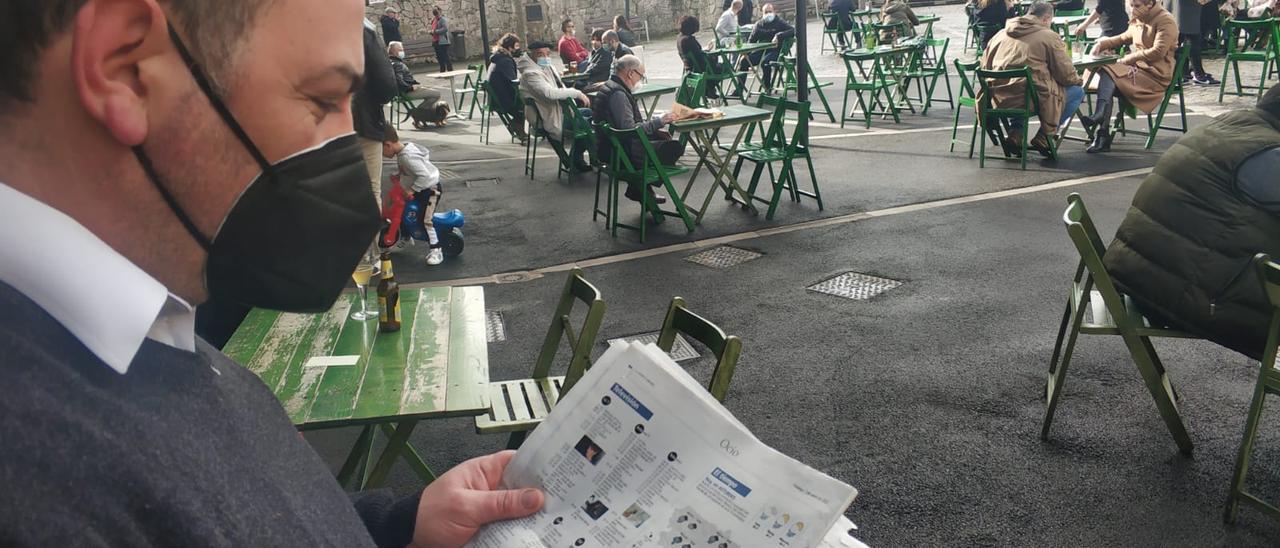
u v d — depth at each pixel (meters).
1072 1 14.48
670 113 7.05
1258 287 2.98
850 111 11.91
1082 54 9.02
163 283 0.60
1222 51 13.35
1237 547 2.78
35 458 0.46
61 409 0.48
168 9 0.54
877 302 5.02
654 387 1.18
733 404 3.91
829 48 18.36
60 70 0.51
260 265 0.63
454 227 6.48
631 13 26.22
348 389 2.55
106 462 0.50
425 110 13.17
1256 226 2.99
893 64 12.77
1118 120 9.09
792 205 7.36
